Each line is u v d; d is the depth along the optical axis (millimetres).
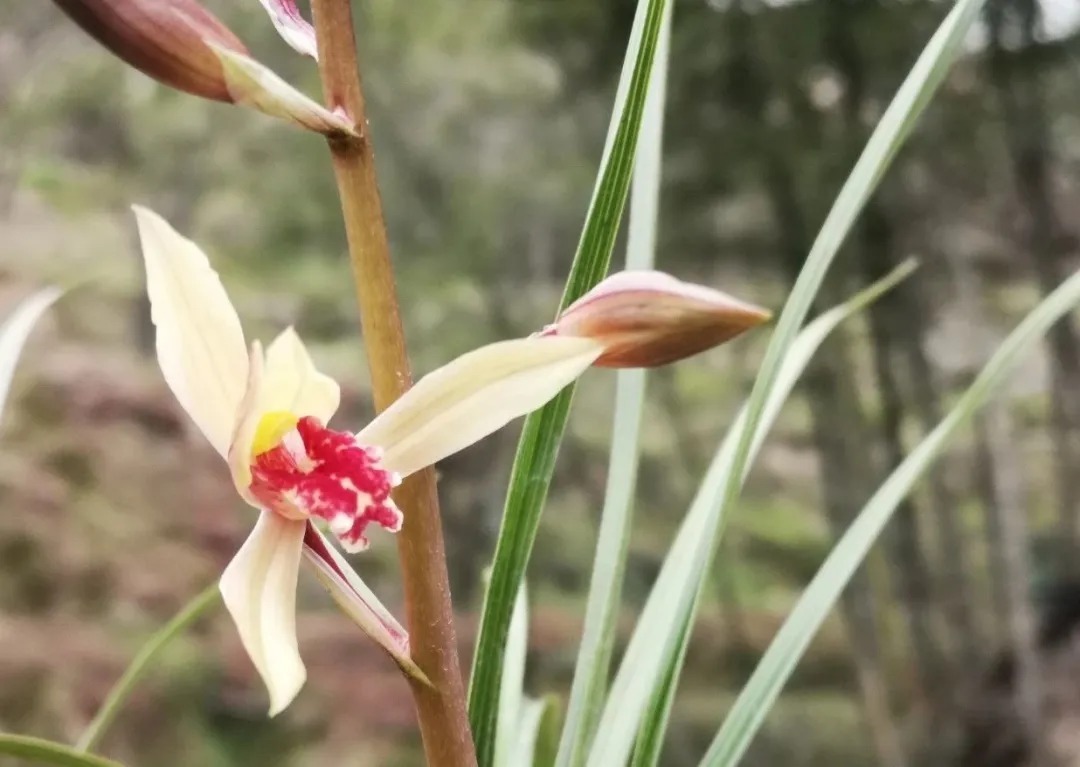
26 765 750
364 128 234
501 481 1276
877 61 924
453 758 240
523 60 1066
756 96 930
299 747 1080
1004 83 982
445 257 1114
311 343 1214
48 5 1147
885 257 1058
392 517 234
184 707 1017
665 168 972
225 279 1154
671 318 230
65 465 1093
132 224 1237
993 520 1229
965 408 283
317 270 1169
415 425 236
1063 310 281
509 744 292
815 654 1347
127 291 1229
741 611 1410
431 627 239
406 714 1148
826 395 1126
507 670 302
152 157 1146
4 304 1155
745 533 1505
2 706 938
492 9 1047
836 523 1152
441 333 1120
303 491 235
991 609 1228
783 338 260
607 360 235
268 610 231
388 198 1103
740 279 1093
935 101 993
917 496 1256
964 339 1219
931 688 1200
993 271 1136
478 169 1104
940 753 1165
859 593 1185
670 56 922
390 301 236
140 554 1073
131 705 987
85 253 1221
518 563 254
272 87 225
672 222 1012
